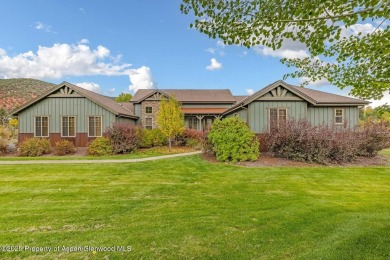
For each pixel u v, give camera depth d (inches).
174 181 319.0
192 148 743.7
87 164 448.8
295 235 156.5
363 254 130.9
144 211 204.4
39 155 609.9
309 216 189.6
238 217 188.2
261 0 96.9
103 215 194.4
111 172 376.8
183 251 136.3
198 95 1214.3
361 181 317.7
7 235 155.9
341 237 151.8
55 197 246.8
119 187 288.4
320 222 176.9
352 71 128.7
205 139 551.2
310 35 102.7
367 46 106.7
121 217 189.9
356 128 509.7
